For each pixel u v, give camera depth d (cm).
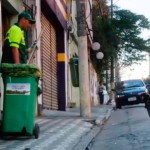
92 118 1368
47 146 775
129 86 2491
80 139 898
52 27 1955
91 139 904
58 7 1884
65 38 2103
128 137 899
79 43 1413
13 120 777
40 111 1420
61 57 2053
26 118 779
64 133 980
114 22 4950
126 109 2197
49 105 1808
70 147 788
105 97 4000
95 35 3697
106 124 1279
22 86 778
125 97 2419
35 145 775
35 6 1402
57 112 1652
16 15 1222
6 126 777
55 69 2005
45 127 1077
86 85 1403
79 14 1416
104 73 4488
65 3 2158
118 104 2445
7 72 774
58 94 2027
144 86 2478
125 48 5247
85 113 1396
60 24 1989
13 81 777
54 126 1107
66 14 2192
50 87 1841
